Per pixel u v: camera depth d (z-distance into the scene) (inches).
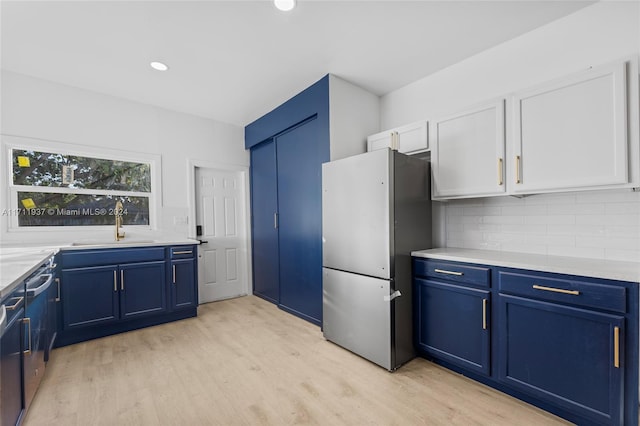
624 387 50.1
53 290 86.7
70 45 84.8
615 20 67.1
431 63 97.7
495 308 67.9
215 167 150.9
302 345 95.7
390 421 58.6
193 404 64.4
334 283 95.7
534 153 69.7
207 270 149.3
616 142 58.0
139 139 127.3
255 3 68.3
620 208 67.0
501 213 87.1
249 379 74.7
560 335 57.5
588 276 54.1
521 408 62.4
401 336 81.7
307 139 118.2
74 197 114.9
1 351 44.7
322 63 96.9
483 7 70.7
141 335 104.4
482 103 78.9
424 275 82.9
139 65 96.9
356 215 88.0
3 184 99.7
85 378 74.9
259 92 118.6
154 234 131.1
